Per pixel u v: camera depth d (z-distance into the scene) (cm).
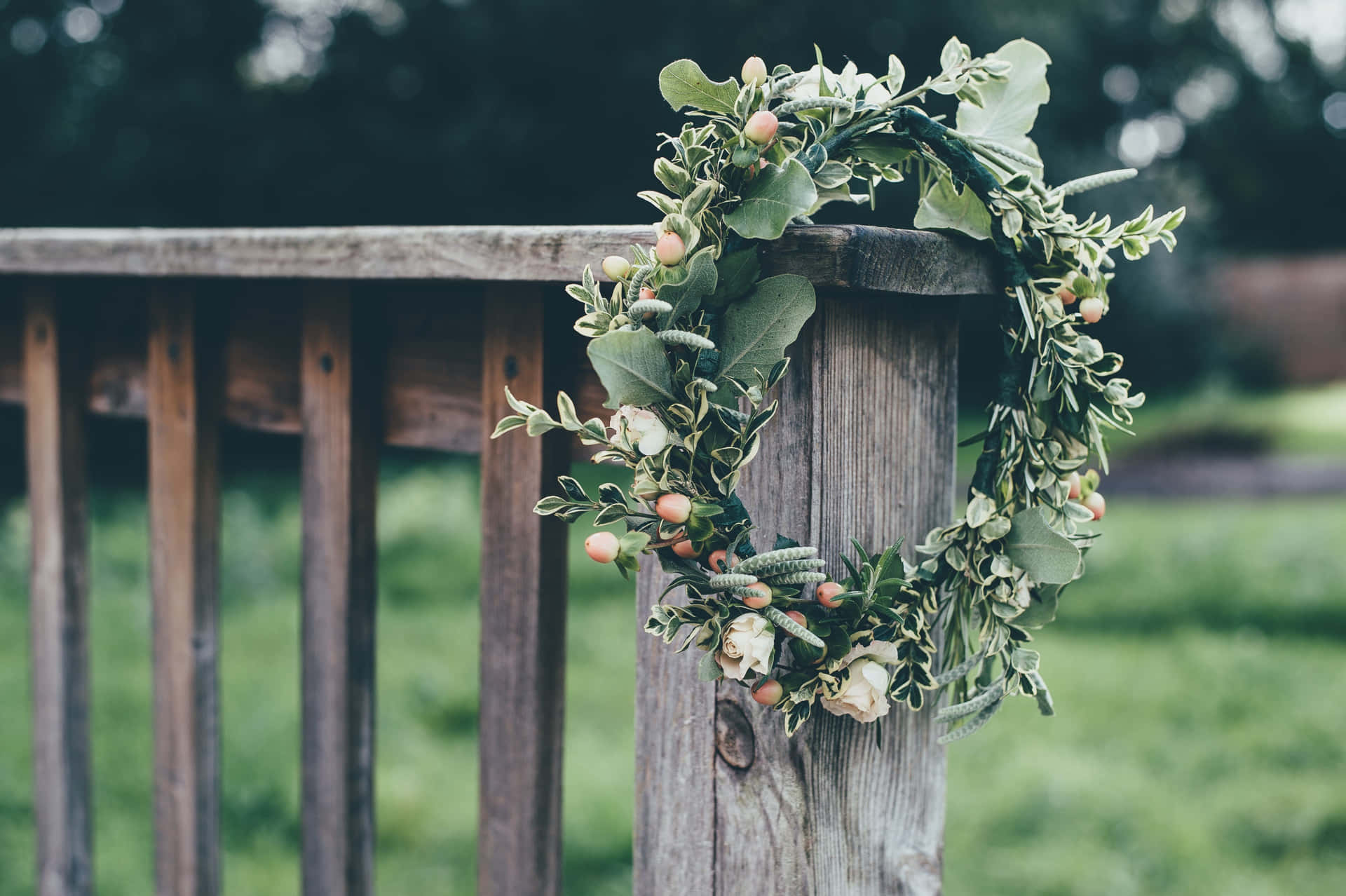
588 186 873
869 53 900
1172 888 211
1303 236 1661
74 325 133
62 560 134
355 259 105
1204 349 1246
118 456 676
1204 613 393
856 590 92
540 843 108
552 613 107
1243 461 823
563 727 109
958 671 94
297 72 873
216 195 848
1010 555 94
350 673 117
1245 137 1538
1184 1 1410
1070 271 95
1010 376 95
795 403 95
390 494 536
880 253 91
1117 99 1408
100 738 274
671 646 99
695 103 91
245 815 235
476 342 111
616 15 816
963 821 237
